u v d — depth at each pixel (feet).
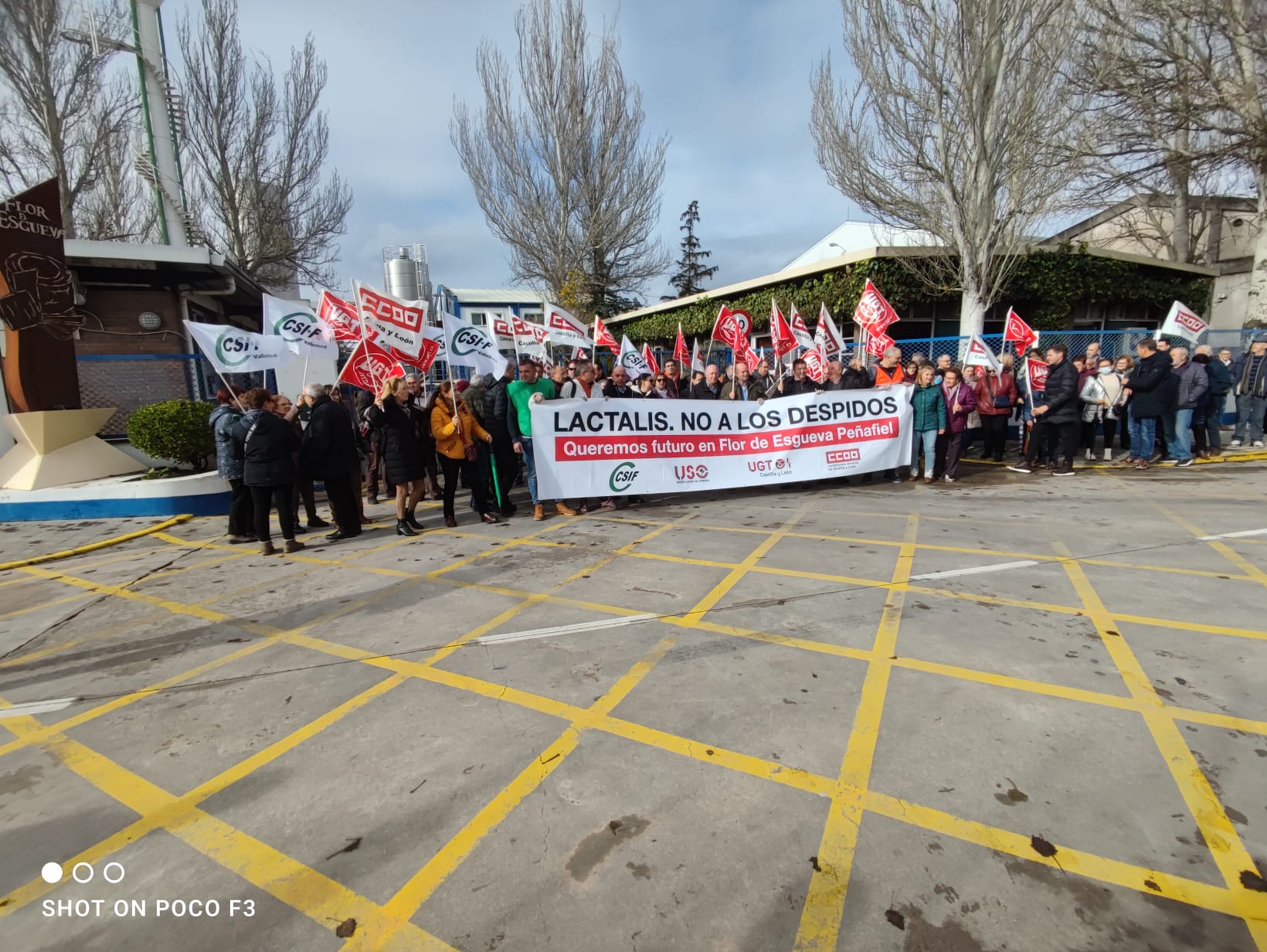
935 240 43.50
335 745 9.95
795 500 26.09
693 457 25.96
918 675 11.29
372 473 29.45
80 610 16.62
